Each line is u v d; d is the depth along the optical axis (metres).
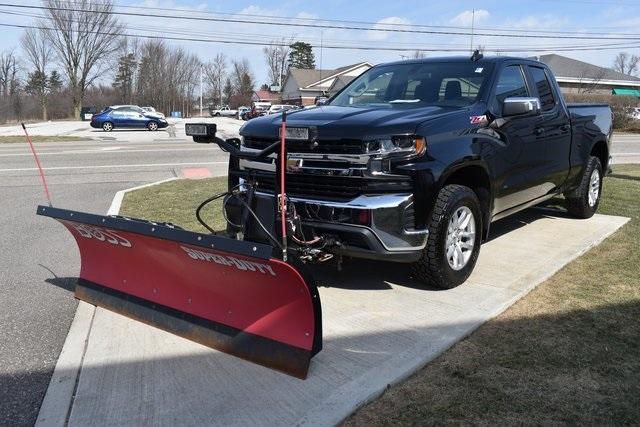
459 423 3.02
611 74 63.66
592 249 6.20
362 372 3.52
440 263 4.72
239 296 3.74
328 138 4.44
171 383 3.47
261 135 4.82
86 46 73.88
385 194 4.39
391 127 4.42
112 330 4.22
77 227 4.46
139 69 94.75
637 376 3.45
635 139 29.41
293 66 108.75
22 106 78.25
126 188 11.32
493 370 3.54
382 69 6.41
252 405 3.21
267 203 4.73
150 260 4.19
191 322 4.04
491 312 4.39
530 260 5.76
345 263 5.68
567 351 3.77
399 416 3.09
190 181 11.88
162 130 35.81
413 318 4.32
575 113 7.08
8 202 9.79
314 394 3.29
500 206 5.64
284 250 3.26
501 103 5.52
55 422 3.10
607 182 11.27
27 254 6.41
